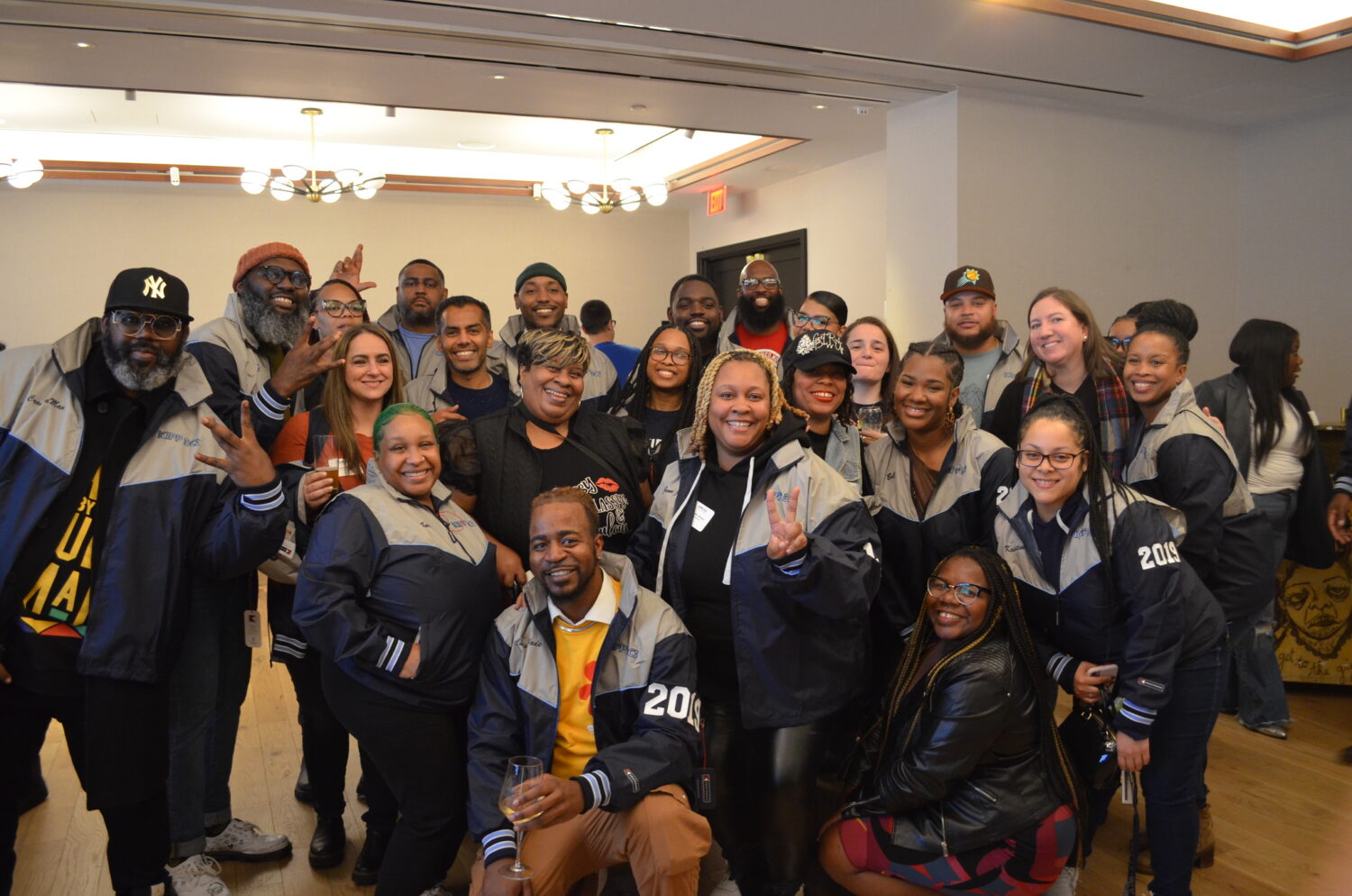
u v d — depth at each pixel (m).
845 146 7.84
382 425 2.56
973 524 2.94
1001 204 6.06
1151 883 2.70
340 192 7.93
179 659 2.82
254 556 2.53
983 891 2.53
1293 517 4.20
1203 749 2.62
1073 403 2.56
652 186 8.68
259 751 4.00
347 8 4.55
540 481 2.82
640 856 2.36
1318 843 3.23
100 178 8.52
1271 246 6.76
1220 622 2.62
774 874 2.60
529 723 2.46
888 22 4.77
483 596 2.57
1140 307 4.44
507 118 8.05
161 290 2.44
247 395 3.08
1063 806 2.55
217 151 8.84
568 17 4.71
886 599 3.01
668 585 2.68
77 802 3.52
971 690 2.46
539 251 10.79
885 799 2.55
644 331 11.25
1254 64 5.44
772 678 2.53
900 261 6.43
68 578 2.45
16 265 9.15
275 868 3.06
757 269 4.17
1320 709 4.46
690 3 4.52
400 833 2.52
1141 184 6.50
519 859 2.24
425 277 4.38
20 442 2.41
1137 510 2.51
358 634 2.38
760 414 2.54
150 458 2.52
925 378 2.88
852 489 2.62
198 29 4.79
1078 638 2.63
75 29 4.77
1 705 2.50
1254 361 4.14
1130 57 5.32
